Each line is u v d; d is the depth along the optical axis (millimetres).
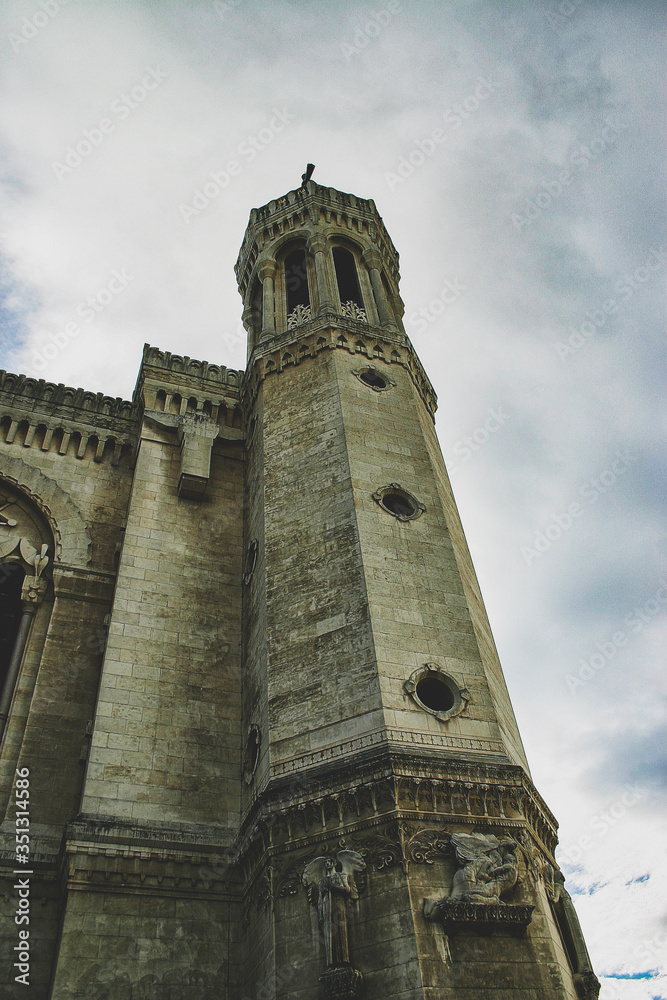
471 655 18766
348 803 15625
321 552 20703
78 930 15859
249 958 16000
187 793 18766
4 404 27656
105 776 18344
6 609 22922
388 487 22250
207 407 29234
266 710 18453
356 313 30312
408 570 20078
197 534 25016
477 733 17062
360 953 13828
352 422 23906
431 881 14445
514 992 13336
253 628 21500
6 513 25047
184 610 22719
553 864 17109
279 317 31266
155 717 19938
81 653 22031
